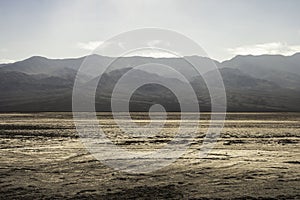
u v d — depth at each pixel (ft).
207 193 47.55
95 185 51.96
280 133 143.13
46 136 126.11
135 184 52.60
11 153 82.48
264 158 77.30
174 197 45.44
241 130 159.22
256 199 44.86
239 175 59.21
